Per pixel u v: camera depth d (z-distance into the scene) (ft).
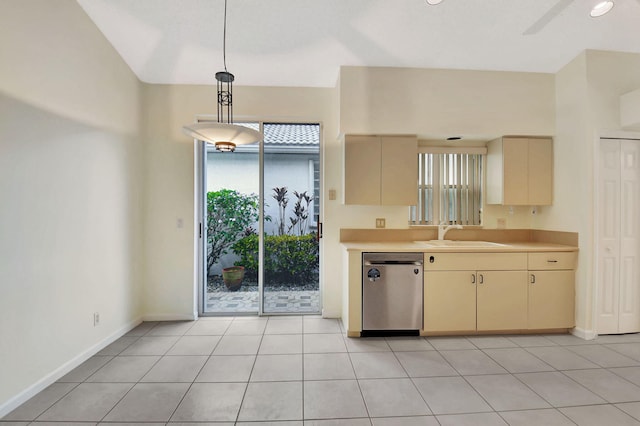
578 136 9.73
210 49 9.43
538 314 9.77
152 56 9.68
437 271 9.64
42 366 6.81
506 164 10.62
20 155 6.28
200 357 8.27
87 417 5.86
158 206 11.00
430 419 5.82
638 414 5.97
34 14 6.56
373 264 9.57
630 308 9.87
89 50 8.23
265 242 11.63
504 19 8.34
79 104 7.91
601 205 9.61
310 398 6.47
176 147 11.05
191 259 11.07
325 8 8.00
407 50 9.44
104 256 8.93
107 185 9.05
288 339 9.45
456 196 11.73
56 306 7.20
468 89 10.34
